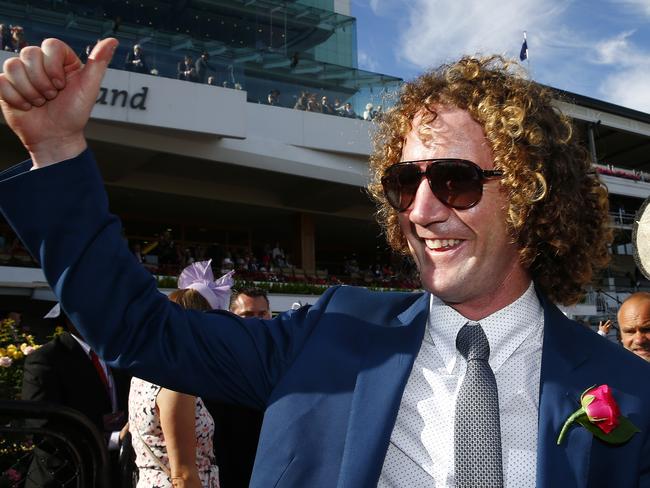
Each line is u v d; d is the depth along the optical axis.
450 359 1.16
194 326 1.18
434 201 1.16
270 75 17.14
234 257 20.31
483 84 1.23
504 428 1.09
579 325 1.23
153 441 2.34
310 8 18.58
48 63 0.97
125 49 14.42
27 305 13.77
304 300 17.94
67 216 1.04
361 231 24.08
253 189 19.89
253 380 1.20
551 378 1.10
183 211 20.72
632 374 1.11
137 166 16.69
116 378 3.22
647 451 1.05
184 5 16.22
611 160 32.00
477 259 1.17
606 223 1.40
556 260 1.35
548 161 1.22
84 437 2.07
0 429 2.00
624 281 23.16
